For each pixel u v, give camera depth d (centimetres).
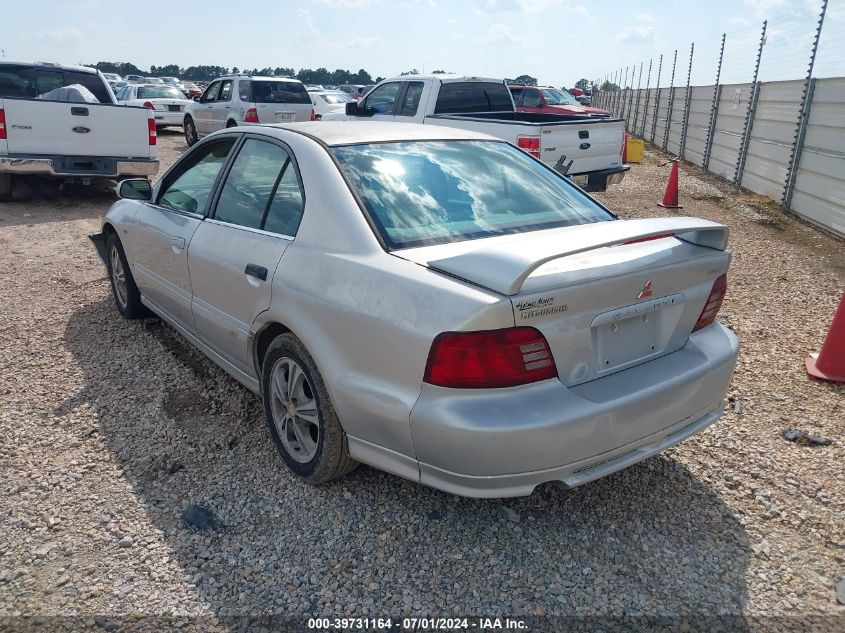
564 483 261
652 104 2467
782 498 323
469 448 246
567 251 244
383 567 276
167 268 434
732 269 738
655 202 1163
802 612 255
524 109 1920
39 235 853
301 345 311
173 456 354
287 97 1650
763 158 1202
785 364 478
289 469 342
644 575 273
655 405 273
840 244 855
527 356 247
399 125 390
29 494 320
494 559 281
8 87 1071
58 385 432
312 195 321
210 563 278
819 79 969
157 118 2094
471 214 322
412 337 255
